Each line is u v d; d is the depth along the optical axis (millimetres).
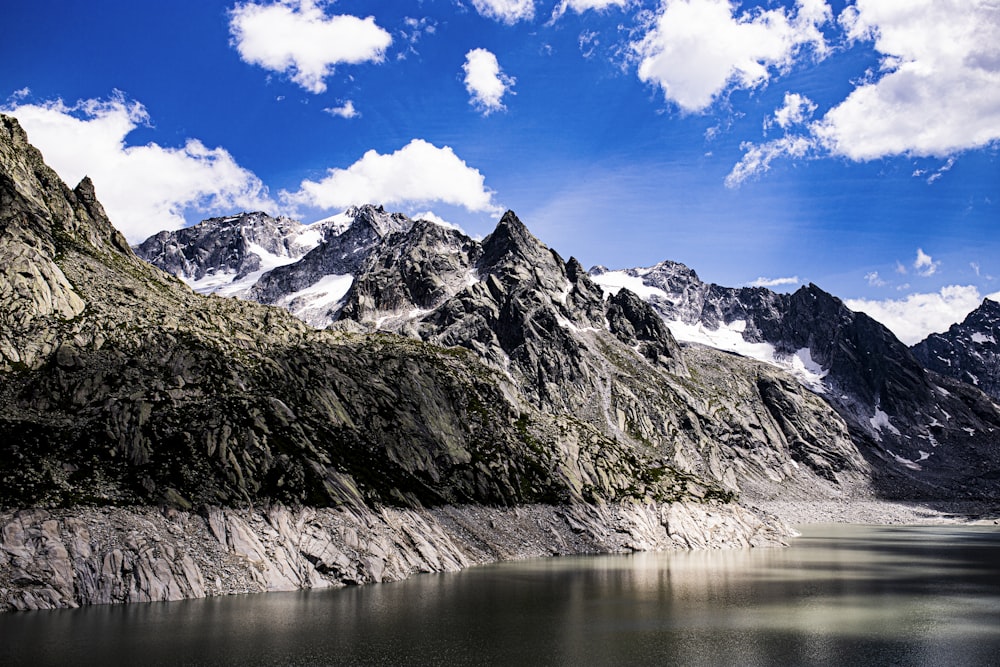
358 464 135750
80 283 142250
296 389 145750
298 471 116562
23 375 118125
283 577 101375
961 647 80375
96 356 124250
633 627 87000
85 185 173625
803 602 105188
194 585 93312
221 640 74812
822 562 156125
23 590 84188
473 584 111500
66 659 67250
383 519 123000
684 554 166000
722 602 103750
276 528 106312
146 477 103000
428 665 70000
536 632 83188
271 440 120062
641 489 184625
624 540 164625
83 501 95312
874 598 110250
